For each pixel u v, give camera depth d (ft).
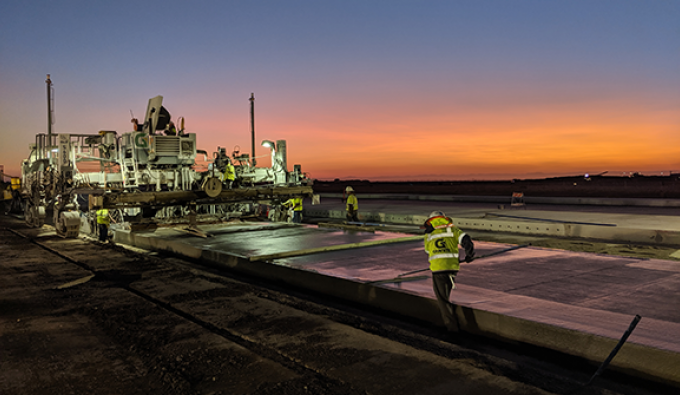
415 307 21.13
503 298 20.36
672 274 25.45
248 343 17.97
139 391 14.05
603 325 16.39
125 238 48.03
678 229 43.50
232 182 53.52
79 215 51.83
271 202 52.49
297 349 16.98
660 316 18.04
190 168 53.36
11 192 91.97
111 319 20.99
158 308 22.82
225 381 14.43
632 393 13.73
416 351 16.62
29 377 15.08
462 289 22.15
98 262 36.32
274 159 58.75
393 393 13.50
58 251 42.24
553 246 41.86
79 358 16.67
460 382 14.16
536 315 17.66
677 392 13.61
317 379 14.52
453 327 18.63
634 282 23.70
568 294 21.53
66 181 53.11
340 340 17.83
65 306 23.79
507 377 14.49
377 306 23.00
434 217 19.62
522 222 52.13
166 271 32.45
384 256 32.01
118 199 42.22
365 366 15.39
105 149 57.00
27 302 24.66
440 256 18.89
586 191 139.95
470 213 65.77
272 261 30.66
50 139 59.88
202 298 24.49
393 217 65.92
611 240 45.03
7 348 17.71
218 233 46.26
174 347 17.33
